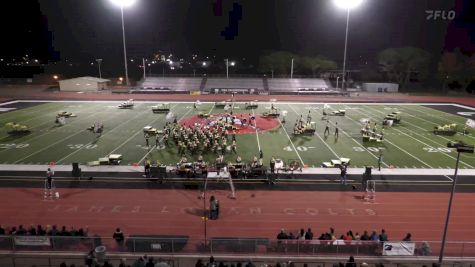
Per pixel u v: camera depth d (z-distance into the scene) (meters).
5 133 43.12
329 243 17.41
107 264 15.27
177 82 95.38
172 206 24.20
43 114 55.59
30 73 116.88
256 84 94.69
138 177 29.23
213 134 39.34
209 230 21.03
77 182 28.23
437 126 45.53
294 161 32.19
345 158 32.72
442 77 96.62
